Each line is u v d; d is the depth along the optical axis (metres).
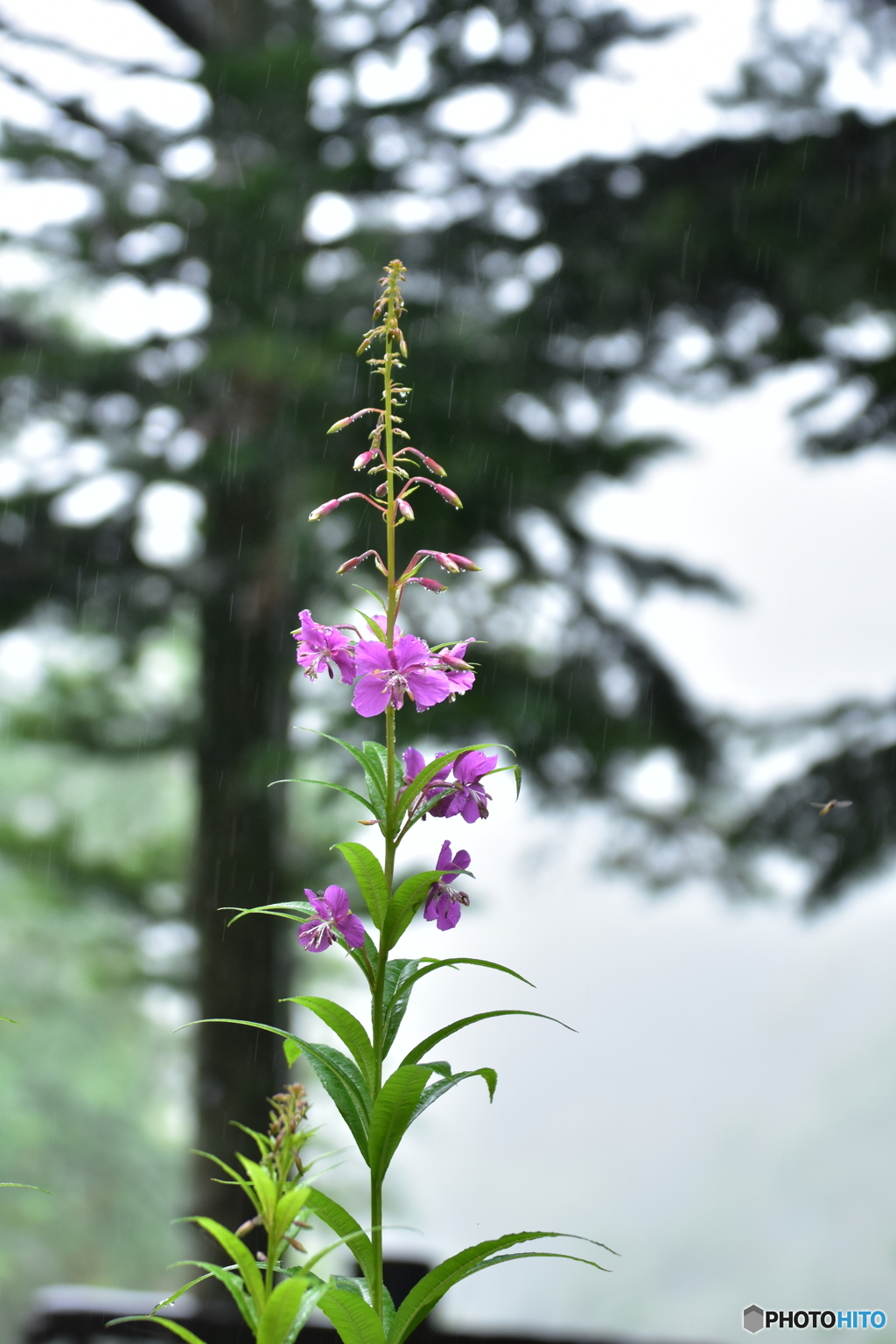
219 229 7.74
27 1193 17.81
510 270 8.48
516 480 7.78
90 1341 4.71
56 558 8.16
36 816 15.72
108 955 10.25
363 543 7.63
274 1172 1.63
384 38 8.73
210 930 8.61
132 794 16.09
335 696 8.79
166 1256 18.33
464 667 1.97
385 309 1.95
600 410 8.62
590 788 8.36
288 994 8.80
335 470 7.48
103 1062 18.16
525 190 8.24
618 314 8.18
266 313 7.68
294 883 8.72
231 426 7.73
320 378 7.26
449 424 7.59
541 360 8.23
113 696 9.38
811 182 7.36
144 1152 18.59
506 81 8.51
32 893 10.32
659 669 8.54
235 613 8.22
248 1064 8.51
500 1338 4.31
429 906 1.90
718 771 8.25
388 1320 1.86
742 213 7.49
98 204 8.07
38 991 17.64
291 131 8.28
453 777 1.94
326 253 8.23
